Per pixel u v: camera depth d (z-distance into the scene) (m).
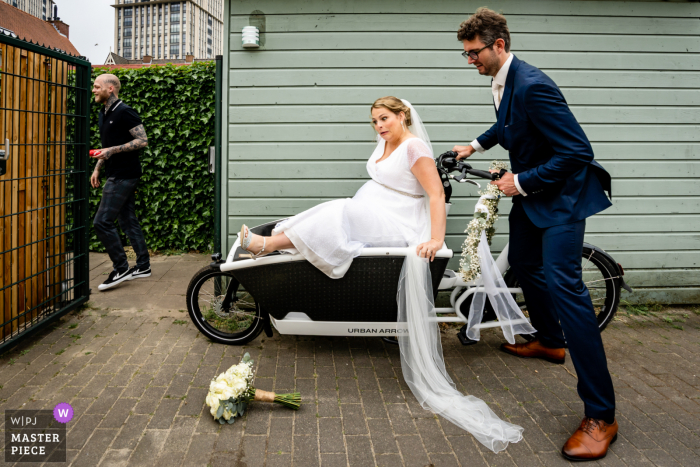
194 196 5.86
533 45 3.89
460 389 2.89
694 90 4.00
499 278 3.07
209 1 171.12
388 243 2.97
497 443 2.34
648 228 4.11
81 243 3.95
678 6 3.91
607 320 3.52
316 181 3.96
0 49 3.05
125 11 165.00
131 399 2.65
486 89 3.91
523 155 2.63
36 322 3.44
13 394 2.68
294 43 3.84
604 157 4.03
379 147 3.14
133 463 2.14
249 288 3.00
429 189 2.79
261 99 3.89
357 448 2.29
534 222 2.55
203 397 2.70
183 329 3.62
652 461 2.24
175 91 5.69
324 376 2.98
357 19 3.83
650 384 2.96
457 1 3.82
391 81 3.88
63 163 3.75
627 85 3.96
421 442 2.35
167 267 5.29
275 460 2.19
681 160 4.06
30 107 3.36
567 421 2.56
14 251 3.34
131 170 4.50
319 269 2.88
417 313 2.83
